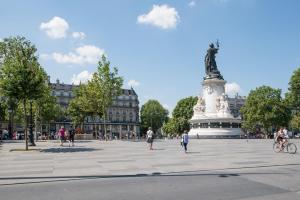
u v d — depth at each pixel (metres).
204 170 21.47
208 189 15.30
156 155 33.62
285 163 24.80
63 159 29.78
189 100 146.62
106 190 15.37
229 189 15.28
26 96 40.84
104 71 83.25
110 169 22.36
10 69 40.59
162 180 17.78
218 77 84.12
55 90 181.12
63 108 179.75
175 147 48.50
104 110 85.31
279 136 38.22
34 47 48.28
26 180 18.44
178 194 14.34
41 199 13.76
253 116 123.31
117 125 192.38
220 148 45.06
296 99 116.25
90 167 23.55
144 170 21.72
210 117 81.44
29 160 29.34
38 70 44.97
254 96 125.12
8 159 30.45
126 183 17.05
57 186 16.56
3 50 51.56
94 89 83.44
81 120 112.88
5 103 68.44
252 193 14.49
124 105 198.12
